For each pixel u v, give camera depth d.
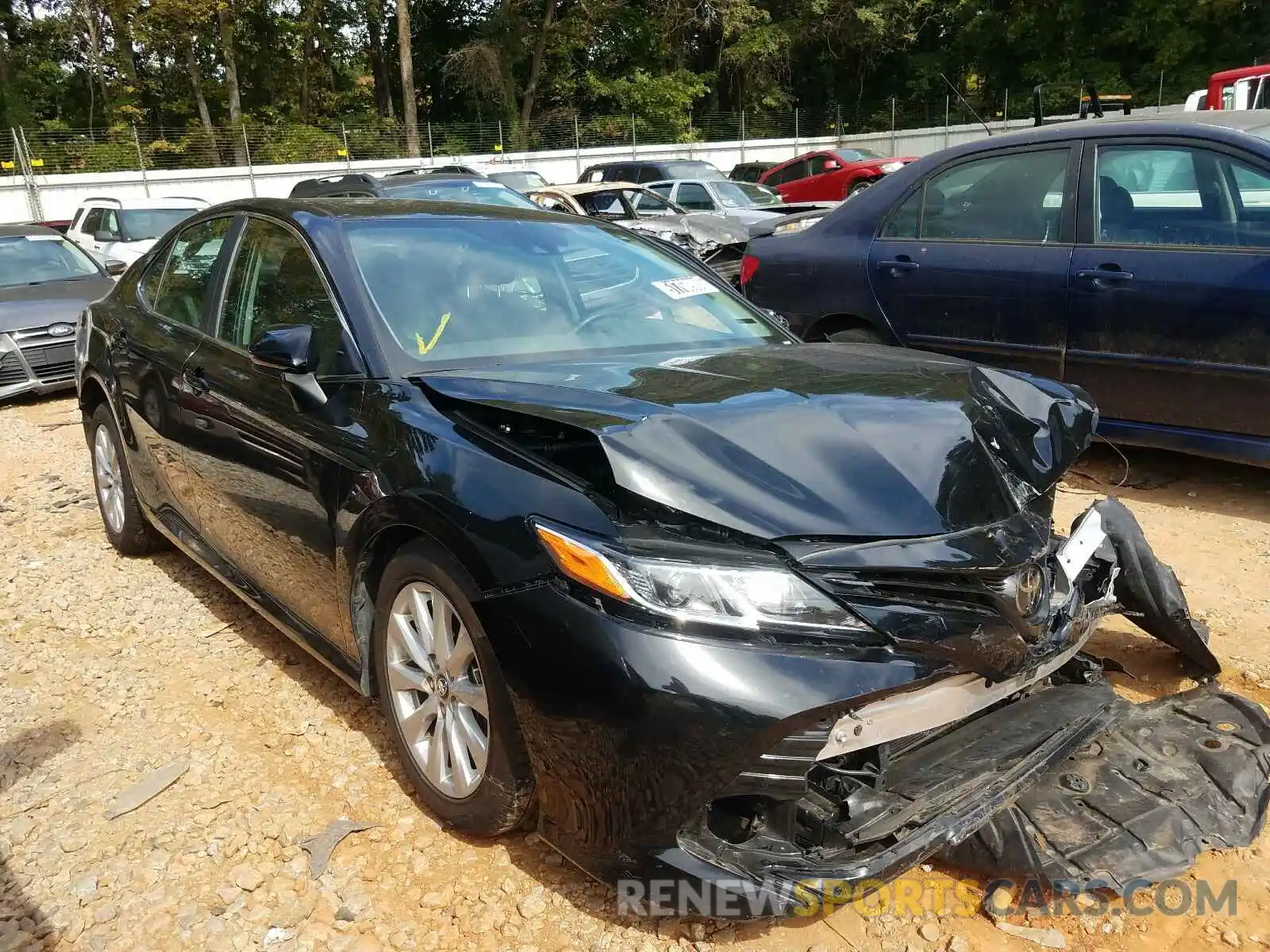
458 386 2.62
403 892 2.40
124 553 4.69
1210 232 4.72
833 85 43.19
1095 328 5.02
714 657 1.98
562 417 2.31
